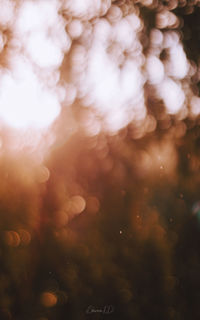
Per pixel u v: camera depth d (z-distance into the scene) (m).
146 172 4.11
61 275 3.12
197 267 3.15
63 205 3.87
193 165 3.87
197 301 2.89
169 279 3.05
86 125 4.33
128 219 3.86
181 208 3.60
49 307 2.81
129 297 2.91
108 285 3.03
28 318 2.71
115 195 4.09
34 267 3.16
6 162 3.74
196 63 3.76
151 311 2.83
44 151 4.02
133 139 4.40
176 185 3.78
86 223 3.82
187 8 3.45
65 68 3.68
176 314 2.79
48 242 3.39
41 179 3.81
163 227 3.58
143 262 3.28
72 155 4.27
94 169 4.32
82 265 3.25
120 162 4.39
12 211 3.48
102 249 3.44
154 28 3.52
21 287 2.89
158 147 4.16
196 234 3.43
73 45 3.53
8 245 3.13
